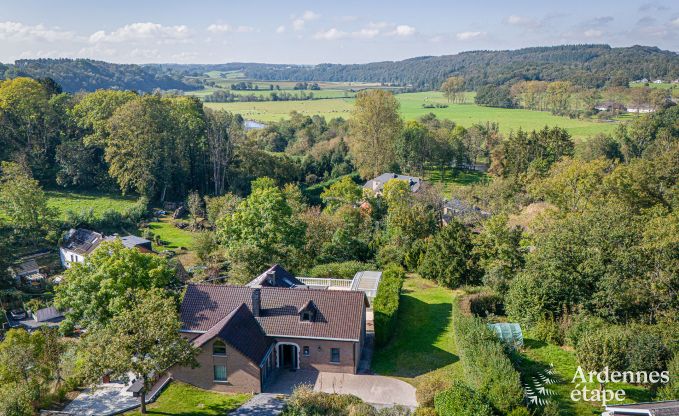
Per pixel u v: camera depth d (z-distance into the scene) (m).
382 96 134.12
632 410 31.55
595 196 71.06
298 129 197.75
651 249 50.00
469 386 38.09
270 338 45.97
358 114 134.00
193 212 107.69
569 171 76.19
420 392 40.12
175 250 92.81
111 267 48.41
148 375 39.97
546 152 127.31
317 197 132.12
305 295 47.81
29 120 120.69
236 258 65.81
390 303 54.50
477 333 43.78
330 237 80.19
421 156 142.25
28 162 117.25
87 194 117.56
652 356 39.09
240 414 39.31
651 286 48.50
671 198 74.94
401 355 49.25
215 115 171.75
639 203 73.56
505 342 43.72
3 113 119.06
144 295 44.03
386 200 97.12
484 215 89.94
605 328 43.09
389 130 134.38
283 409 39.22
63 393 41.50
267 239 67.19
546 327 48.22
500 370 36.91
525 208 90.88
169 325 38.31
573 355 45.41
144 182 112.50
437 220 91.06
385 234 84.00
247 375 42.41
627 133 154.00
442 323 56.31
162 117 119.56
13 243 91.12
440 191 107.94
